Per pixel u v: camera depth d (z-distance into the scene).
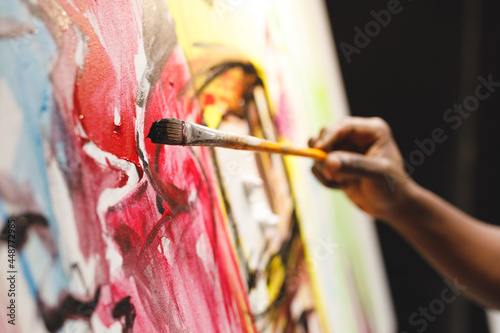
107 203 0.42
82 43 0.41
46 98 0.38
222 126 0.63
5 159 0.34
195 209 0.54
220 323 0.55
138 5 0.49
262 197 0.71
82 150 0.40
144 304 0.44
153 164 0.48
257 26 0.77
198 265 0.53
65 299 0.37
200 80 0.59
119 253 0.42
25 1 0.37
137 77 0.48
